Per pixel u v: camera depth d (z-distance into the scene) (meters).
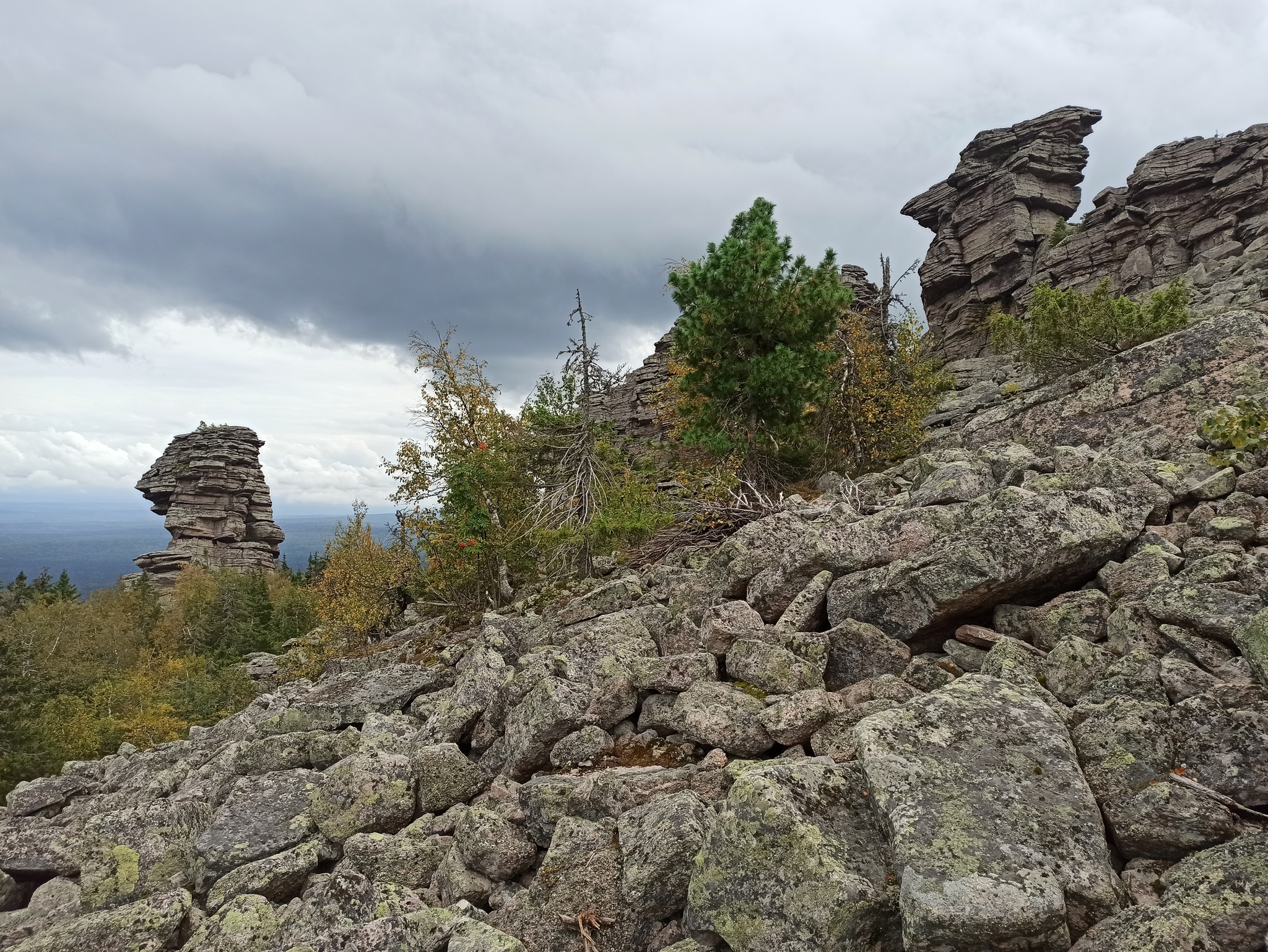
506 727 7.55
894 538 7.88
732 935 3.94
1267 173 39.94
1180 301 18.69
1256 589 5.13
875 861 3.89
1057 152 51.91
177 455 120.25
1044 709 4.51
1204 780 3.95
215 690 47.41
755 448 17.64
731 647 7.15
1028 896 3.28
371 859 6.18
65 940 5.59
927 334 30.12
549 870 5.02
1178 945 3.03
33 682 45.66
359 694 10.30
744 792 4.24
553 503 19.66
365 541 33.72
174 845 7.36
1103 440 12.13
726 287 17.16
